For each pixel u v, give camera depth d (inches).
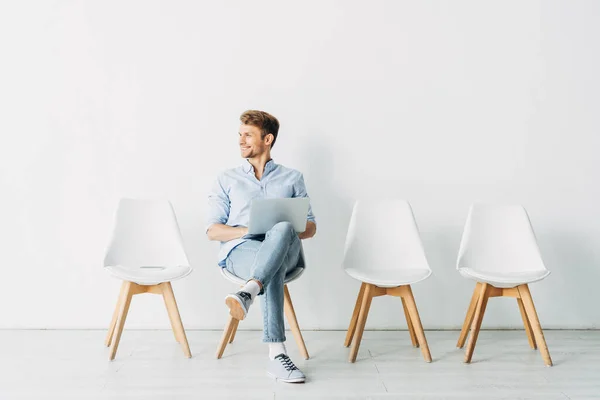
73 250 121.8
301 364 98.3
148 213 112.0
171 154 122.6
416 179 123.9
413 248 110.2
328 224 123.9
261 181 107.0
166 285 102.2
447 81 123.8
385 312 124.1
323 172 123.5
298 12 123.1
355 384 87.5
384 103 123.6
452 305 124.3
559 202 124.2
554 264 124.4
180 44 122.6
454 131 123.9
